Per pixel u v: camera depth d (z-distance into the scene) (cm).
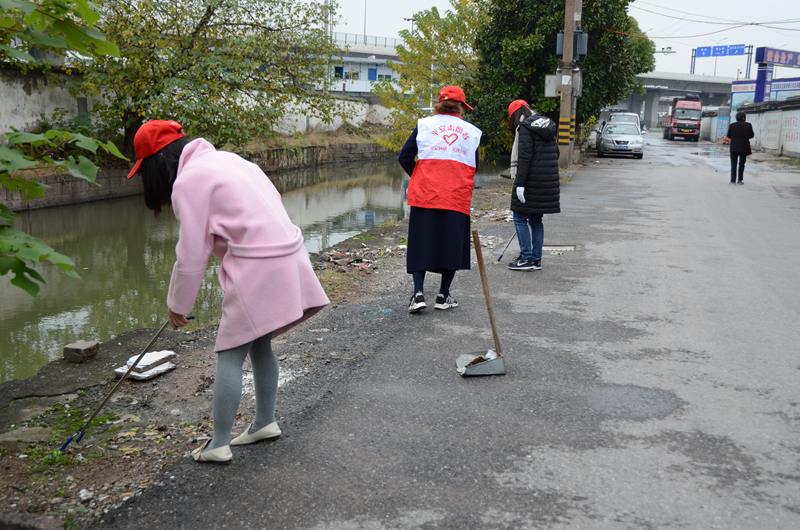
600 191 1438
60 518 233
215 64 1595
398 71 2539
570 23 1925
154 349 438
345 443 292
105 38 239
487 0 2391
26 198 241
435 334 456
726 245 796
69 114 1708
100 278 841
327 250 823
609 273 648
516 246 806
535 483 257
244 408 337
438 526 229
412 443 291
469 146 486
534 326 473
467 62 2505
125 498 249
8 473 270
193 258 244
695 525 228
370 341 443
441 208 483
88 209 1478
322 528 228
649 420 314
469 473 265
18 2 212
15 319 630
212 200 246
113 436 307
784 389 352
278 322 253
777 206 1172
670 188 1499
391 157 4062
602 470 267
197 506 242
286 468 270
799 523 229
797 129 2672
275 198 270
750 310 511
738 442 291
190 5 1642
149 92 1602
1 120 1486
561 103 1989
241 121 1709
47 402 354
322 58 1797
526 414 321
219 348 258
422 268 498
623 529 226
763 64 4069
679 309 516
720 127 4678
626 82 2531
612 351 417
